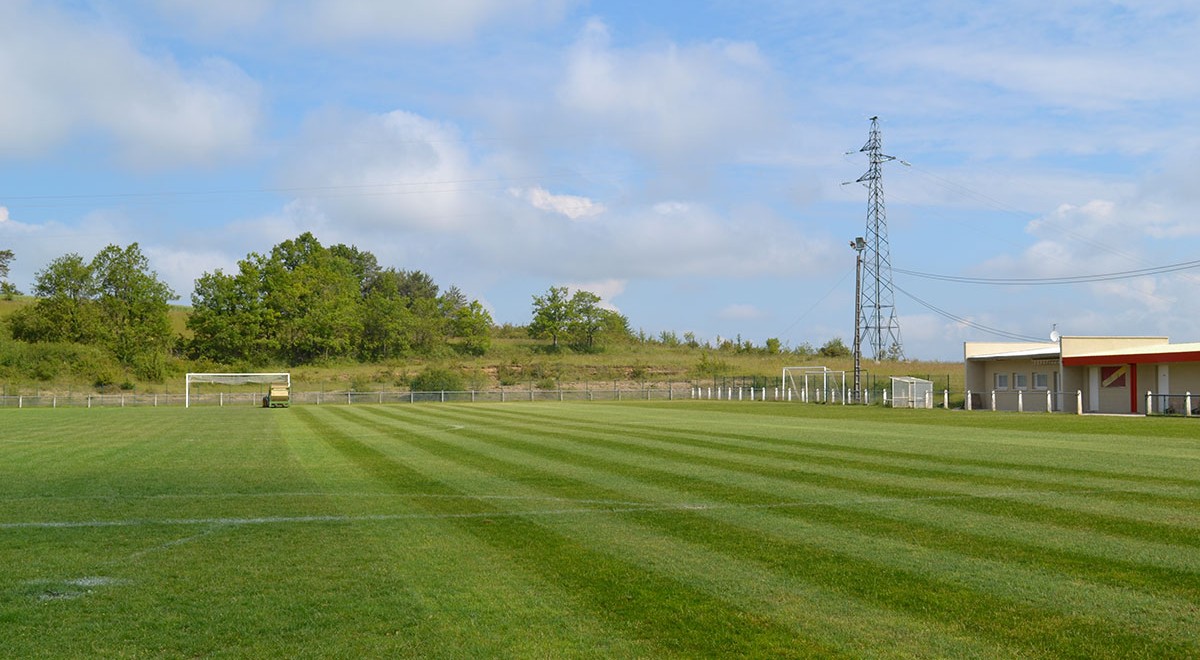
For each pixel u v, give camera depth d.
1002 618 6.38
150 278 86.44
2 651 5.82
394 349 95.94
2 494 13.16
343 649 5.82
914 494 12.35
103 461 18.25
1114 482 13.38
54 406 59.50
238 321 87.88
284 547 9.09
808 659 5.56
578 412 40.75
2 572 8.05
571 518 10.66
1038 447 19.47
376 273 122.81
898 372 75.19
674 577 7.64
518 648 5.80
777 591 7.16
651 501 11.94
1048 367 44.03
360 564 8.28
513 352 100.44
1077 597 6.89
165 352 83.62
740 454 18.36
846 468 15.61
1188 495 12.04
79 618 6.57
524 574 7.81
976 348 49.53
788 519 10.45
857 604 6.76
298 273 92.81
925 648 5.75
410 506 11.70
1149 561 8.09
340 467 16.73
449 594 7.14
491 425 29.88
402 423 31.73
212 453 19.98
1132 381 39.81
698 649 5.76
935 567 7.95
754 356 98.88
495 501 12.09
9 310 96.25
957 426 27.72
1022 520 10.23
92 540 9.53
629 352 102.62
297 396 66.06
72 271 83.38
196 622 6.45
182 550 8.98
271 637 6.08
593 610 6.65
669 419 33.50
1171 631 6.05
